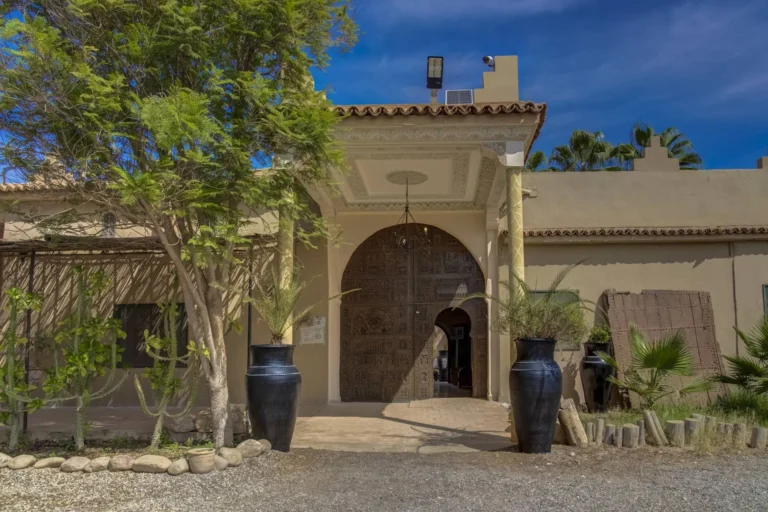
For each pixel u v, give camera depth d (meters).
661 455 7.21
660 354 9.28
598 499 5.51
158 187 6.25
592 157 31.55
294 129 7.26
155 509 5.40
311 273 12.52
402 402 12.34
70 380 7.63
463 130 9.12
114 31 6.69
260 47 7.25
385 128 9.13
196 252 6.89
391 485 6.00
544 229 12.20
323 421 10.00
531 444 7.34
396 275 12.97
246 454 6.96
